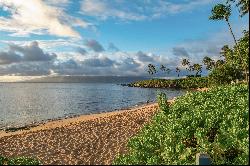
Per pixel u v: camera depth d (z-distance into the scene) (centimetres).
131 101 10431
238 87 2891
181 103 2608
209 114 1911
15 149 2316
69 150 2158
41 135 2748
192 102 2570
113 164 1452
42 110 7762
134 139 1791
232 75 8312
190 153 1473
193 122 1766
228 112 2017
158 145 1642
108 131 2723
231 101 2436
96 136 2544
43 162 1905
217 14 5288
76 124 3312
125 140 2320
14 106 9081
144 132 1958
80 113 6712
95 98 12475
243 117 1806
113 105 8950
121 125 2978
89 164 1798
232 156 1459
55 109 7994
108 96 13700
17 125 4806
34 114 6831
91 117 4512
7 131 3650
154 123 2172
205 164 1145
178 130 1702
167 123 1983
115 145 2198
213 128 1692
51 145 2356
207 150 1470
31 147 2347
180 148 1491
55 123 4019
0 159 1519
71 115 6262
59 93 17925
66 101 11012
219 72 8538
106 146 2192
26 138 2664
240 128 1595
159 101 2359
